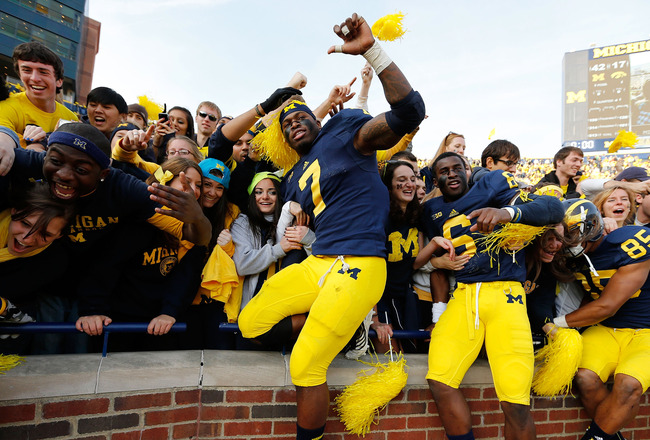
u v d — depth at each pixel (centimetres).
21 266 208
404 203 303
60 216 195
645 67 6288
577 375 294
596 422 288
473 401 283
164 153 396
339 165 223
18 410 192
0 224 198
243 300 276
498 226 259
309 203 239
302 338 219
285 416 246
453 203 282
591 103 6519
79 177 188
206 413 235
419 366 273
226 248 266
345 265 219
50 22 3753
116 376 213
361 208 225
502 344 249
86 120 378
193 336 277
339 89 311
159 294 253
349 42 193
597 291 303
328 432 254
